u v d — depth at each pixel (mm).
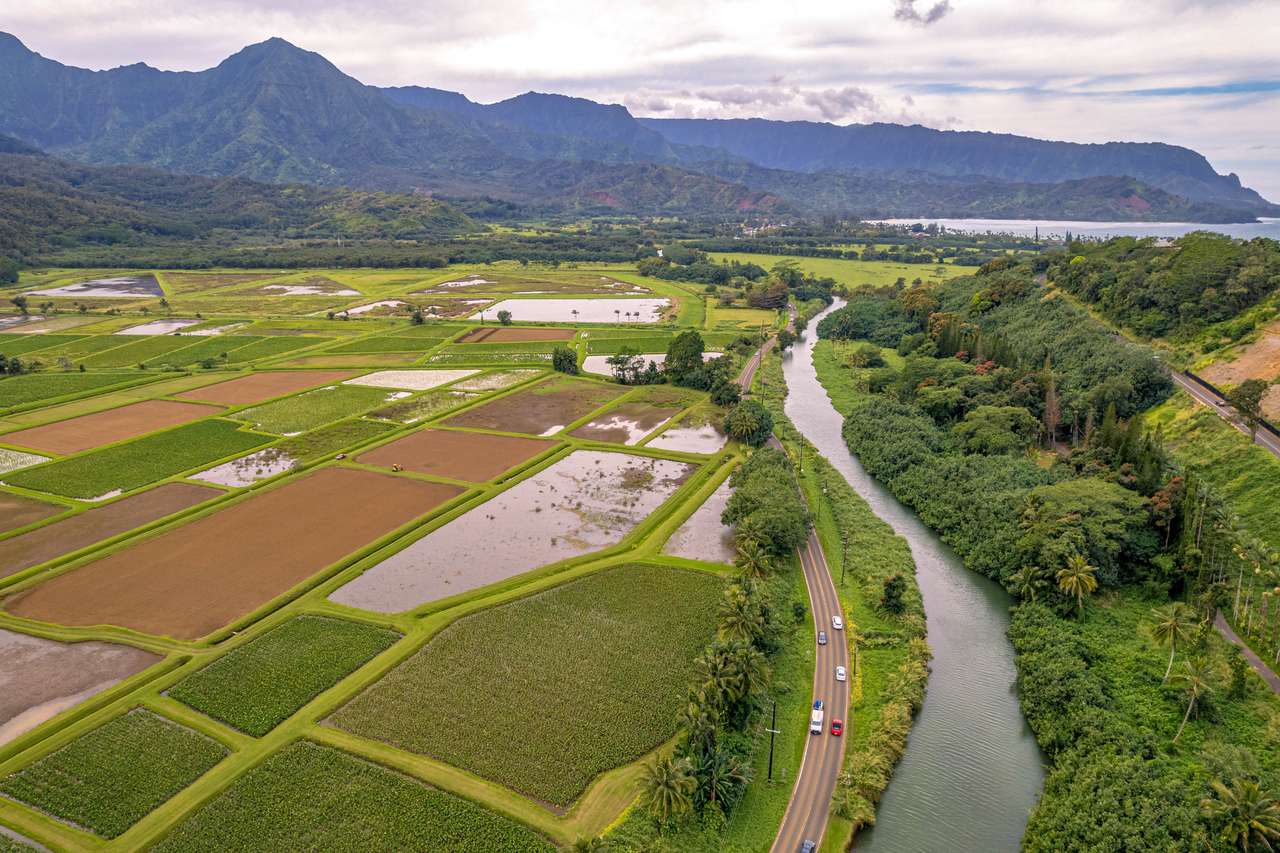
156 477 163000
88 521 142000
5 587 118875
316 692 95062
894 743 87875
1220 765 77812
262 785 80438
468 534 138125
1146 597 116438
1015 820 80312
